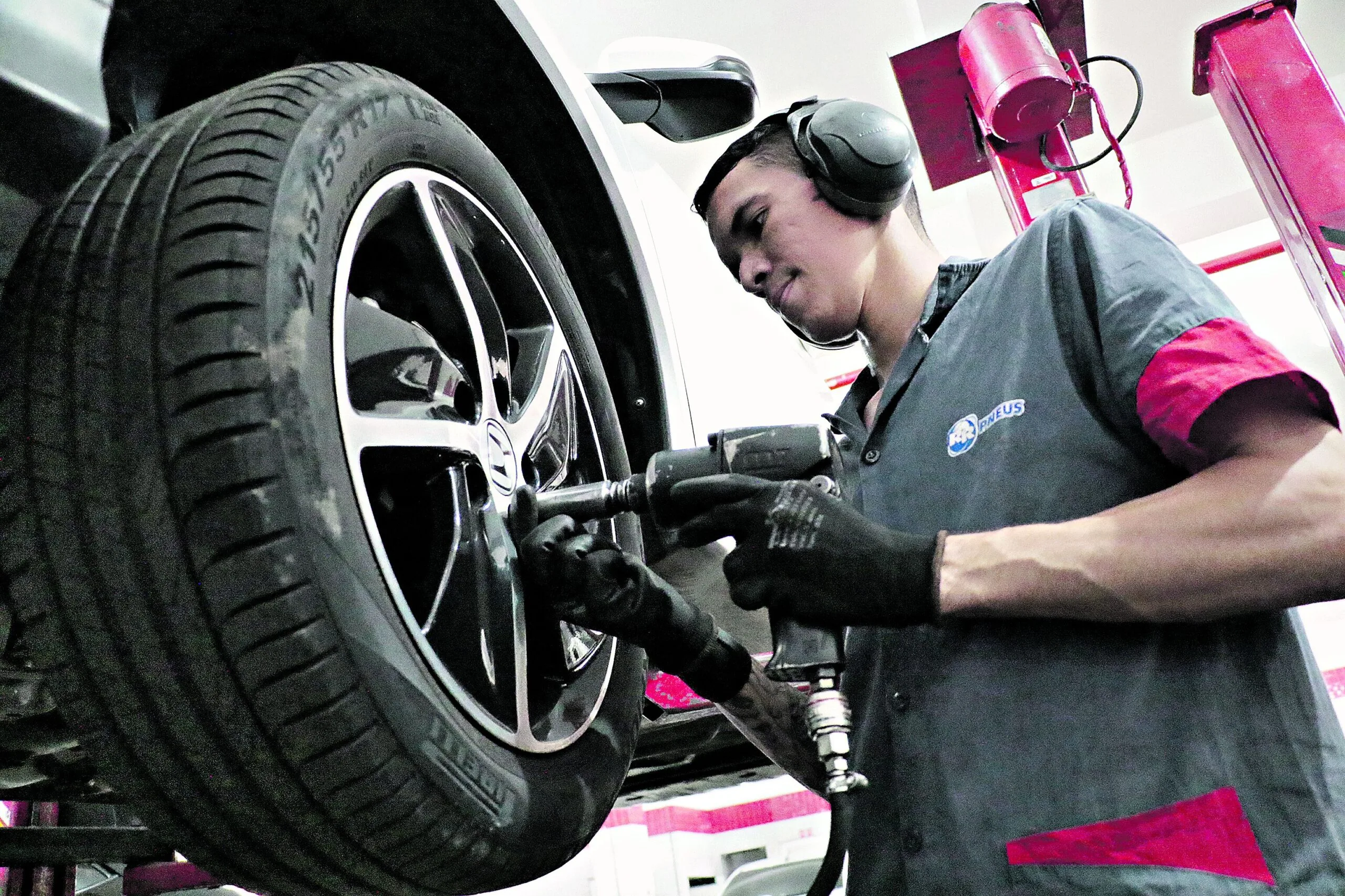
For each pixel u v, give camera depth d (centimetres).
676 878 512
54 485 62
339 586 64
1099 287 84
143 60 92
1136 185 534
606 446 113
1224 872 71
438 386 83
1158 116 529
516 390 100
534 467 99
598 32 446
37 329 65
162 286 64
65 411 63
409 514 85
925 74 284
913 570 77
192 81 99
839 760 76
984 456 88
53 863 140
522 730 83
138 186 70
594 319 144
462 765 72
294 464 63
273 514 61
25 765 106
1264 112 237
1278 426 76
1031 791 77
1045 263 91
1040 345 88
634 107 174
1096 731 77
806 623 79
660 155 452
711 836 554
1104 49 491
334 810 65
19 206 72
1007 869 76
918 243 110
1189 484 76
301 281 68
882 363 110
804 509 81
